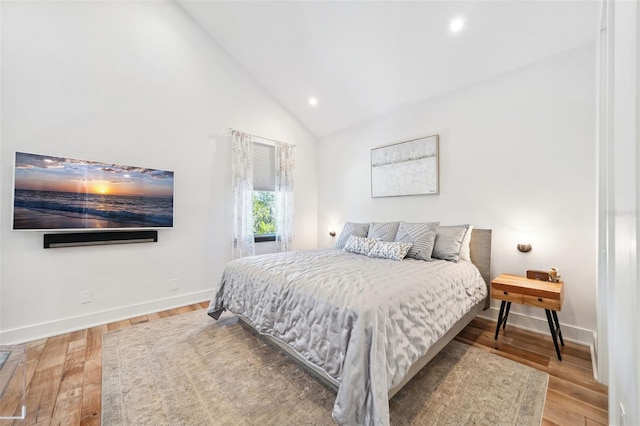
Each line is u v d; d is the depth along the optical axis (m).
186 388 1.65
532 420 1.38
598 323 1.71
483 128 2.83
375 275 1.93
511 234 2.64
